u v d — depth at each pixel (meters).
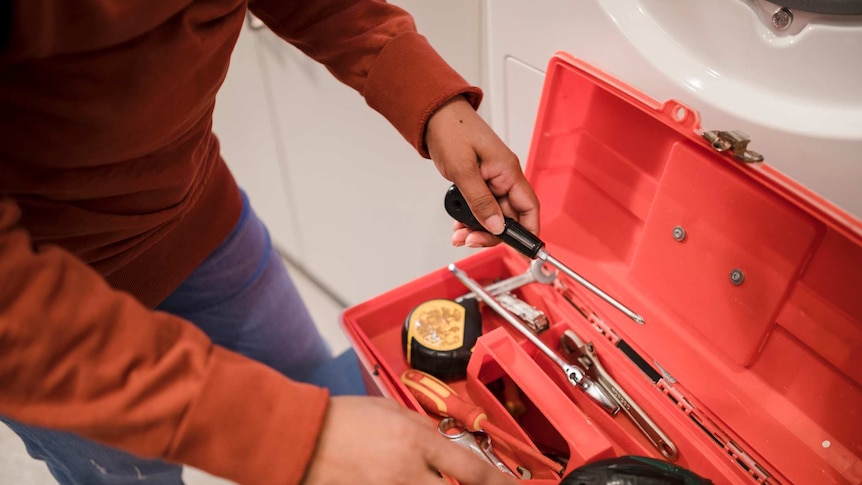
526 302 0.77
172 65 0.44
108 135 0.44
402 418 0.37
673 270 0.63
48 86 0.40
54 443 0.63
